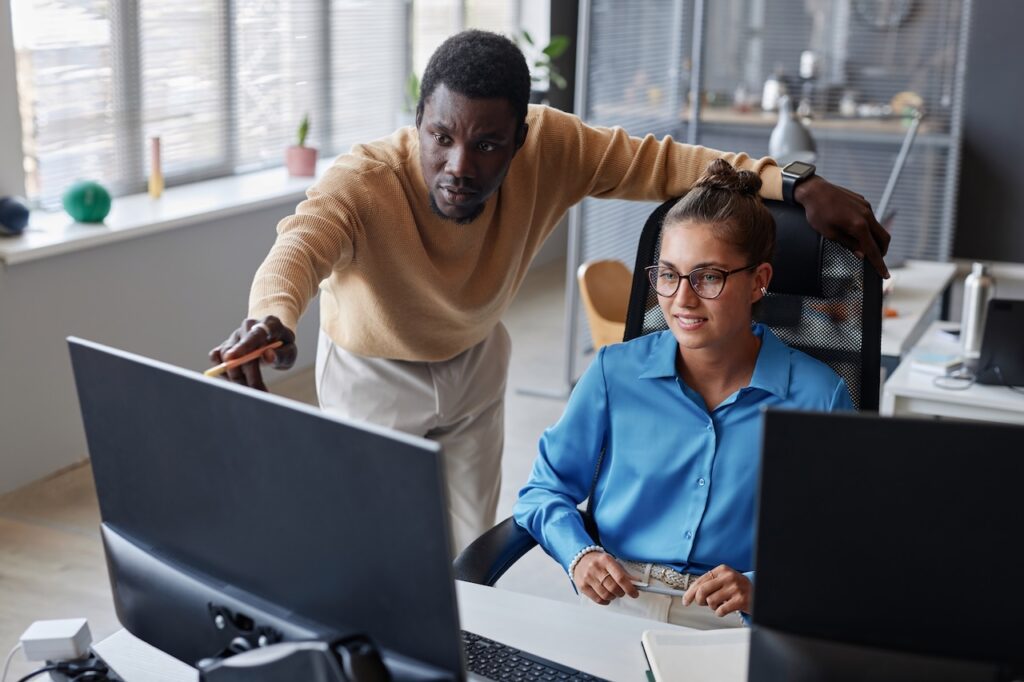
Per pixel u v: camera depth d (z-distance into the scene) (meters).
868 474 0.93
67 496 3.47
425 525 0.92
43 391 3.56
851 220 1.71
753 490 1.63
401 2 5.64
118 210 3.99
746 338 1.66
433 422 2.18
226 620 1.09
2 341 3.40
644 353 1.73
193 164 4.55
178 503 1.10
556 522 1.67
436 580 0.93
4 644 2.59
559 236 6.97
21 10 3.73
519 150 1.97
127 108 4.18
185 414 1.06
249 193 4.41
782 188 1.77
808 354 1.77
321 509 0.98
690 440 1.66
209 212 4.07
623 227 4.98
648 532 1.68
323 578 1.01
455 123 1.66
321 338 2.22
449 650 0.95
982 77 5.55
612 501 1.71
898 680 0.96
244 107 4.76
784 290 1.78
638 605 1.69
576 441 1.75
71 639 1.38
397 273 1.92
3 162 3.58
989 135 5.60
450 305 1.99
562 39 6.01
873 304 1.74
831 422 0.93
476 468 2.29
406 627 0.97
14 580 2.92
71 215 3.74
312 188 1.83
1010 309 2.71
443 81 1.66
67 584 2.91
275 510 1.02
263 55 4.81
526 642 1.41
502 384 2.29
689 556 1.65
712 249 1.55
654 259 1.85
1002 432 0.90
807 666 0.98
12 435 3.47
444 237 1.92
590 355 5.16
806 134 3.95
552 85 6.62
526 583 3.03
